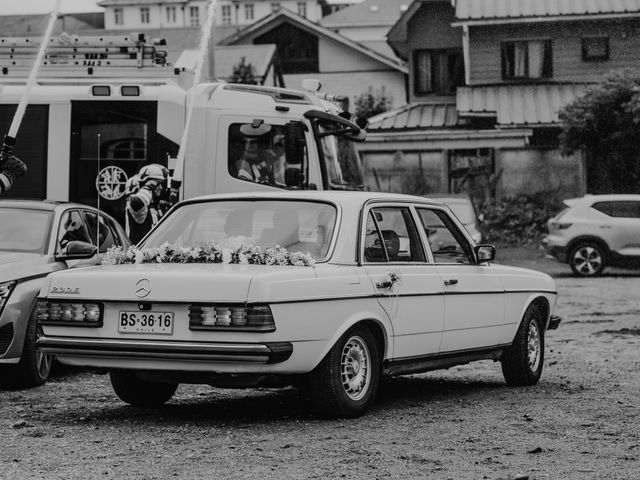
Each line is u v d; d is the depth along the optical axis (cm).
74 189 1560
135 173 1553
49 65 1625
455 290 946
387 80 5412
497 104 3997
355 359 844
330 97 1773
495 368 1216
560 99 4009
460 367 1226
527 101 4006
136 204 1351
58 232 1120
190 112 1106
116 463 683
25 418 858
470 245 1003
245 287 768
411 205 945
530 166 3972
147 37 1652
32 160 1562
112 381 903
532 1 4134
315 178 1570
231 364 773
